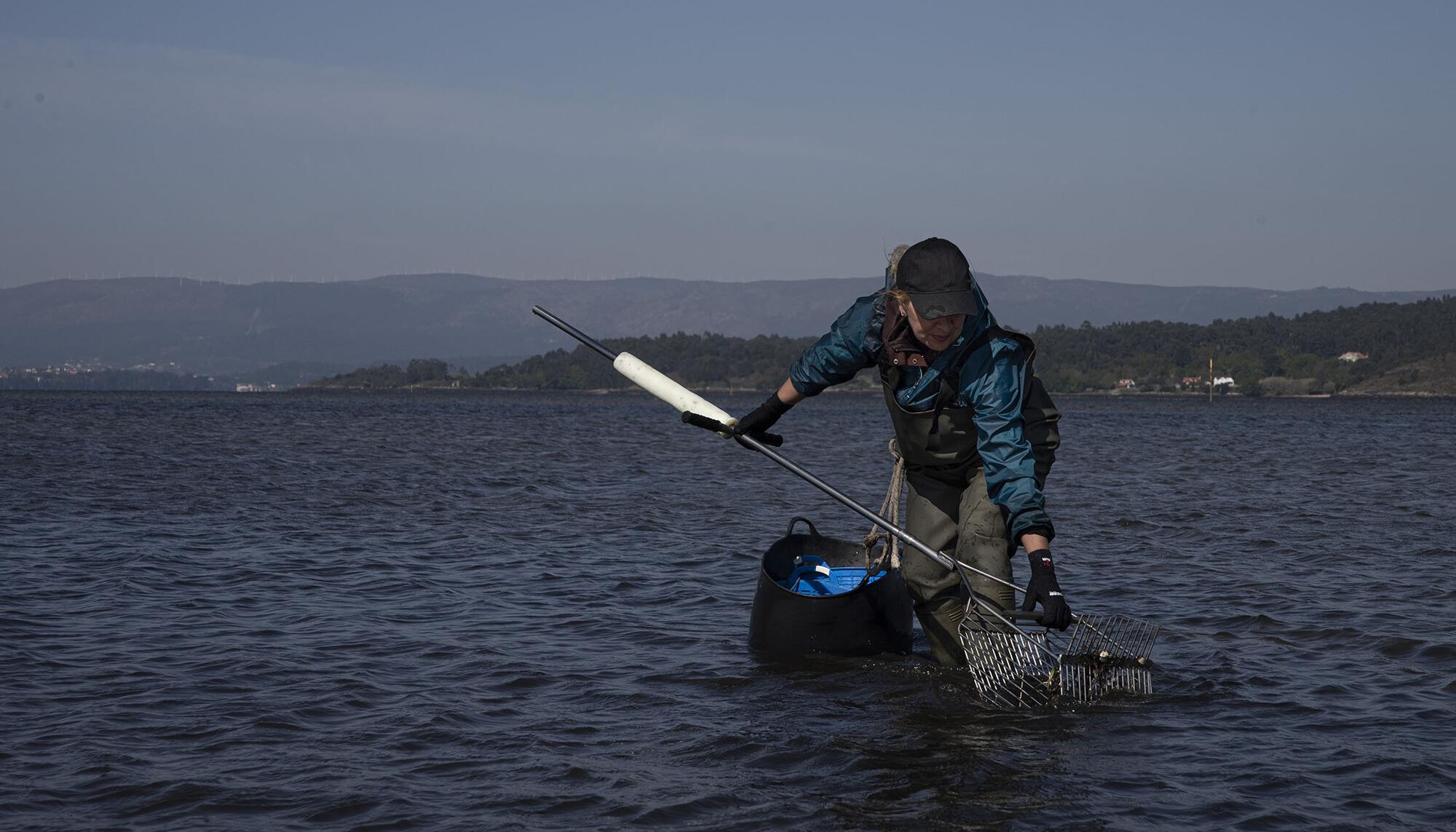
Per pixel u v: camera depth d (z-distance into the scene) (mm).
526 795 4422
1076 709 5664
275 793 4406
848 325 5961
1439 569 9906
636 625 7668
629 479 20500
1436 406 133750
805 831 4102
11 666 6297
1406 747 5023
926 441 5969
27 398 118188
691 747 5047
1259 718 5504
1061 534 12453
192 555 10523
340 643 6984
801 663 6594
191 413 63938
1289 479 20906
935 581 6285
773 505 15820
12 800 4305
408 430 44125
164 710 5484
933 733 5270
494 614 8000
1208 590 8922
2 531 11945
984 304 5625
